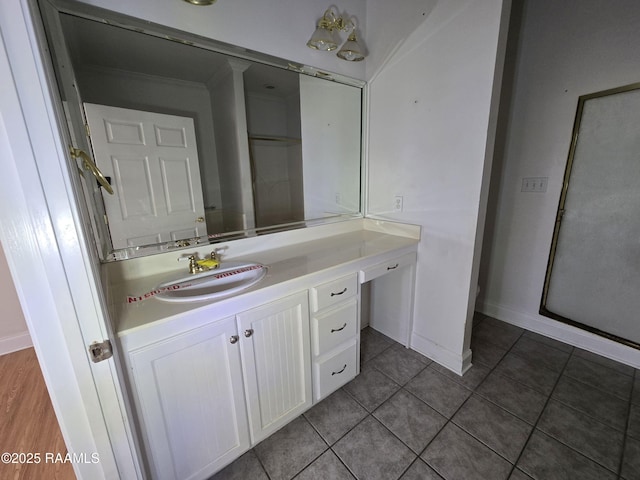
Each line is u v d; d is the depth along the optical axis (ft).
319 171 5.95
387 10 5.47
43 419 4.87
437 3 4.76
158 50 3.88
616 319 5.80
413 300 6.23
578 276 6.16
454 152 4.98
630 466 3.81
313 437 4.37
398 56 5.48
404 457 4.03
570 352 6.19
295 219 5.77
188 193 4.43
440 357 5.91
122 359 2.75
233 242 4.89
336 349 4.87
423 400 5.01
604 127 5.40
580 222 5.96
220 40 4.18
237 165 4.88
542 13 5.90
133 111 3.82
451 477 3.75
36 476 3.94
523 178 6.66
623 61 5.07
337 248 5.35
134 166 3.90
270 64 4.90
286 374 4.20
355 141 6.41
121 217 3.87
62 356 2.16
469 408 4.82
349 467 3.91
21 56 1.69
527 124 6.43
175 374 3.12
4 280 6.53
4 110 1.69
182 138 4.29
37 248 1.92
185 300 3.27
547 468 3.82
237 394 3.69
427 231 5.68
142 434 3.01
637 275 5.42
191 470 3.46
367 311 7.34
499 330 7.09
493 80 4.33
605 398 4.93
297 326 4.17
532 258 6.80
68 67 3.28
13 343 6.77
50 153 1.86
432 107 5.14
